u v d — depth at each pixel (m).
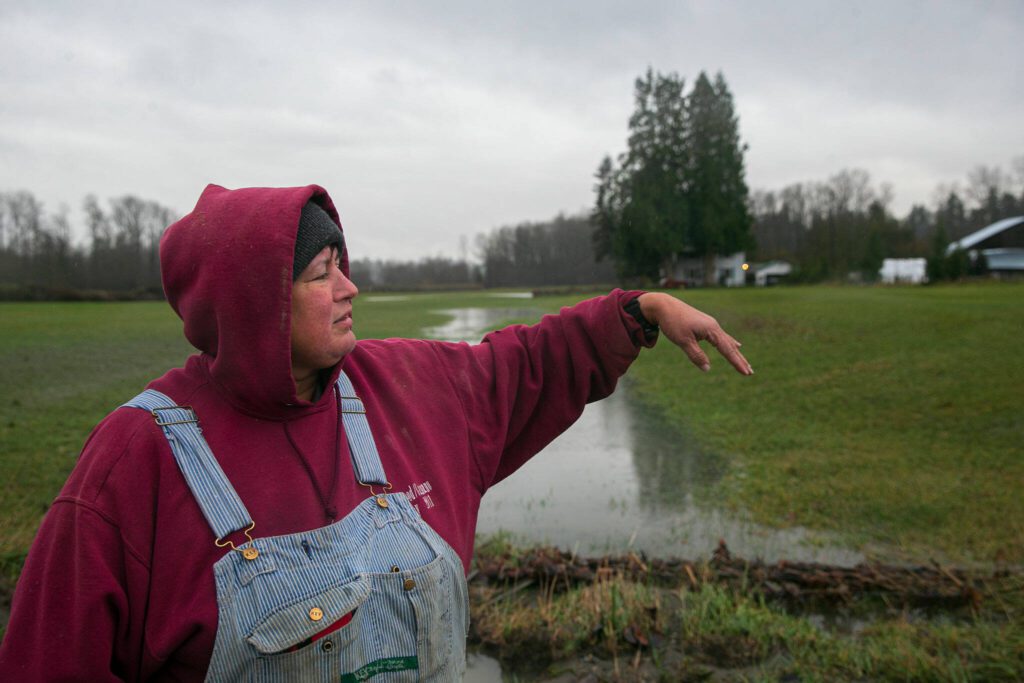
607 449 8.78
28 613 1.13
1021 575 4.57
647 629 3.52
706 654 3.36
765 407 11.12
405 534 1.33
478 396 1.69
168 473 1.20
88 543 1.12
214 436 1.25
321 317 1.31
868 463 8.07
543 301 44.03
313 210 1.35
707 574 4.32
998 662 3.25
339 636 1.16
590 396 1.87
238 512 1.18
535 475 7.58
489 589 4.05
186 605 1.14
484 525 6.00
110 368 14.50
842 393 11.71
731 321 21.17
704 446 8.95
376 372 1.54
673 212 56.38
